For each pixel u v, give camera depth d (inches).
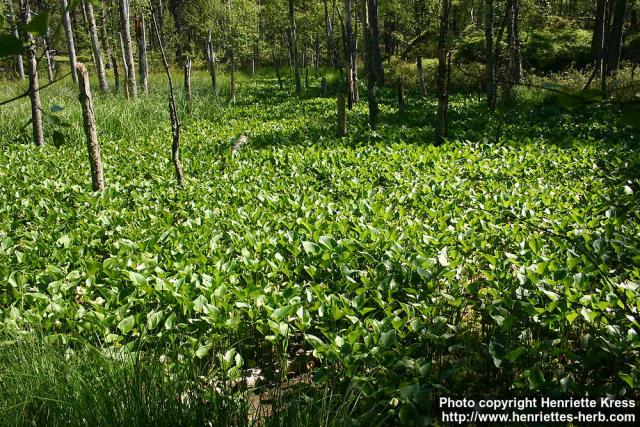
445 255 200.8
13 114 514.6
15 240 250.5
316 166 374.6
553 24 1072.8
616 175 331.3
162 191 321.7
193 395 130.0
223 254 211.6
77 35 1035.9
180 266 197.5
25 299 174.9
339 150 414.6
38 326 160.2
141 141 510.0
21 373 129.0
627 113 63.6
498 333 163.2
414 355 159.0
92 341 162.7
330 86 1074.7
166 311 173.5
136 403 121.3
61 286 183.2
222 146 477.7
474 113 618.5
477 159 381.7
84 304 191.5
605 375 149.0
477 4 847.1
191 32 1409.9
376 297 176.9
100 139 498.6
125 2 721.6
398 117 641.6
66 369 133.0
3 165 386.3
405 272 190.5
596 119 514.9
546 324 159.5
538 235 235.0
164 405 123.6
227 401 127.0
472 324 179.3
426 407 127.3
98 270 195.9
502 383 145.7
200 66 1366.9
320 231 225.0
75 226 260.4
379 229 234.1
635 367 135.7
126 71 734.5
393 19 1091.3
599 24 853.8
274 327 157.2
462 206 284.2
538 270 182.5
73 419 119.3
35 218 270.2
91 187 327.0
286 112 754.8
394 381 139.9
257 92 1036.5
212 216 261.4
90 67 1103.0
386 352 146.1
